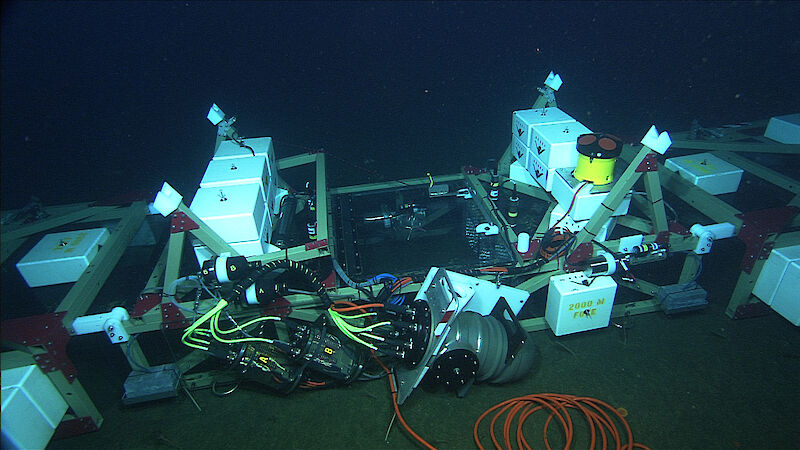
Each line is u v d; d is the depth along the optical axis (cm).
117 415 278
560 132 327
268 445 253
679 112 638
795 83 684
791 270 269
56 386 244
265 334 295
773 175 338
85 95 826
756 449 235
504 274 289
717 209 306
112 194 545
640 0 1070
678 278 357
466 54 916
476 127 642
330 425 262
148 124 719
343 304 282
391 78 837
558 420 257
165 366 274
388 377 287
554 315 289
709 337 305
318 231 305
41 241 320
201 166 595
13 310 295
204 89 831
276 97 787
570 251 288
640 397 266
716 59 793
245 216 269
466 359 250
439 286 261
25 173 599
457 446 246
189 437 260
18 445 216
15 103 788
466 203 391
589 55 868
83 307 266
